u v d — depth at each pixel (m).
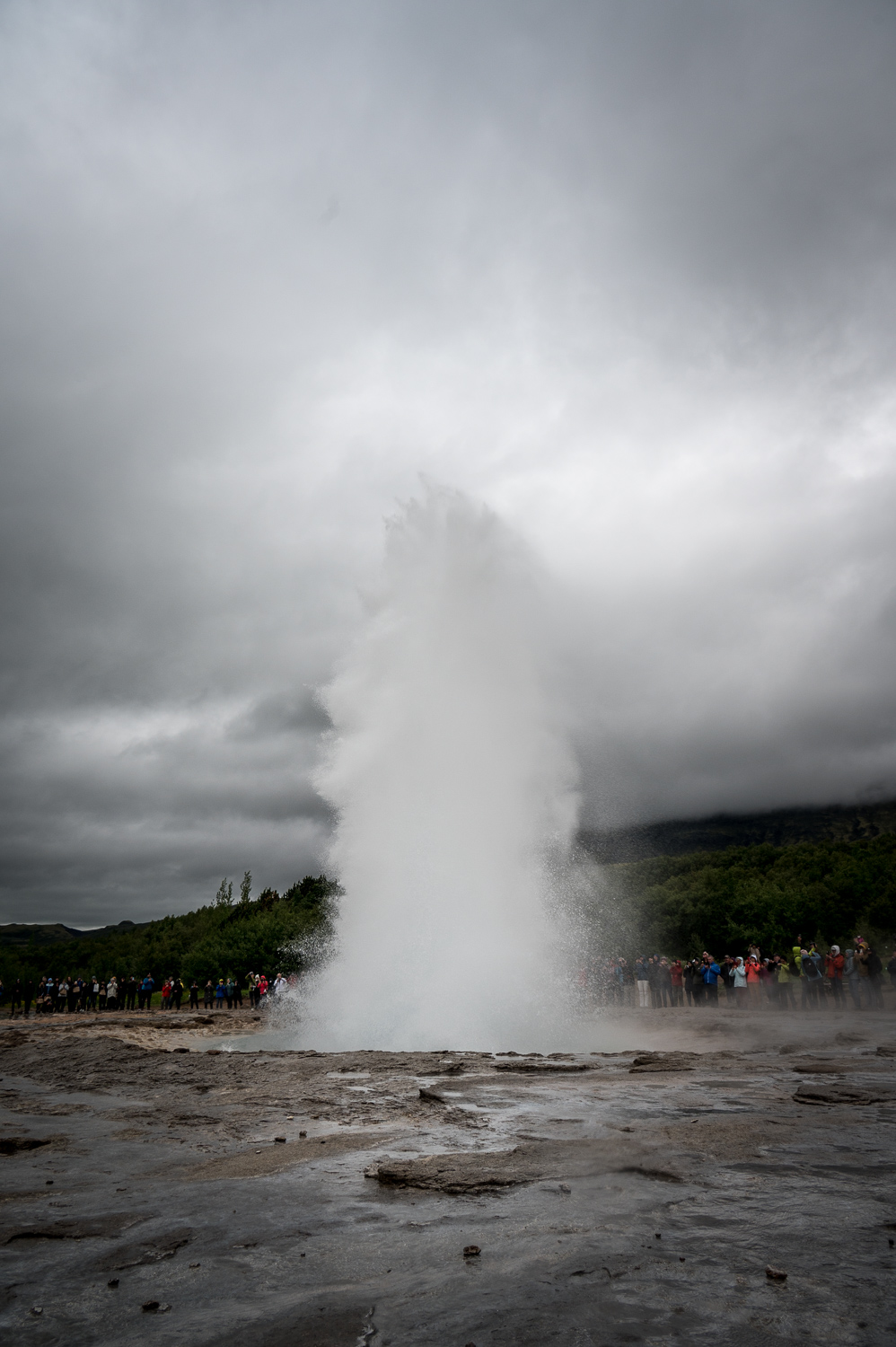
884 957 50.06
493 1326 3.71
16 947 121.88
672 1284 4.15
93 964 94.88
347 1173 6.69
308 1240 5.00
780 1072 12.32
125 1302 4.14
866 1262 4.42
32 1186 6.55
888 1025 20.73
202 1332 3.75
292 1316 3.89
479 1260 4.57
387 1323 3.79
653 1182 6.10
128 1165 7.32
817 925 54.12
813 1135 7.54
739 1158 6.71
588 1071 12.81
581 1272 4.34
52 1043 20.30
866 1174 6.21
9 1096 12.27
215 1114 9.98
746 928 54.44
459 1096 10.33
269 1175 6.68
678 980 32.44
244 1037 25.42
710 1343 3.50
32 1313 4.03
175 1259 4.75
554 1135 7.85
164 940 97.88
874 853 87.25
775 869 89.56
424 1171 6.43
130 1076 14.06
